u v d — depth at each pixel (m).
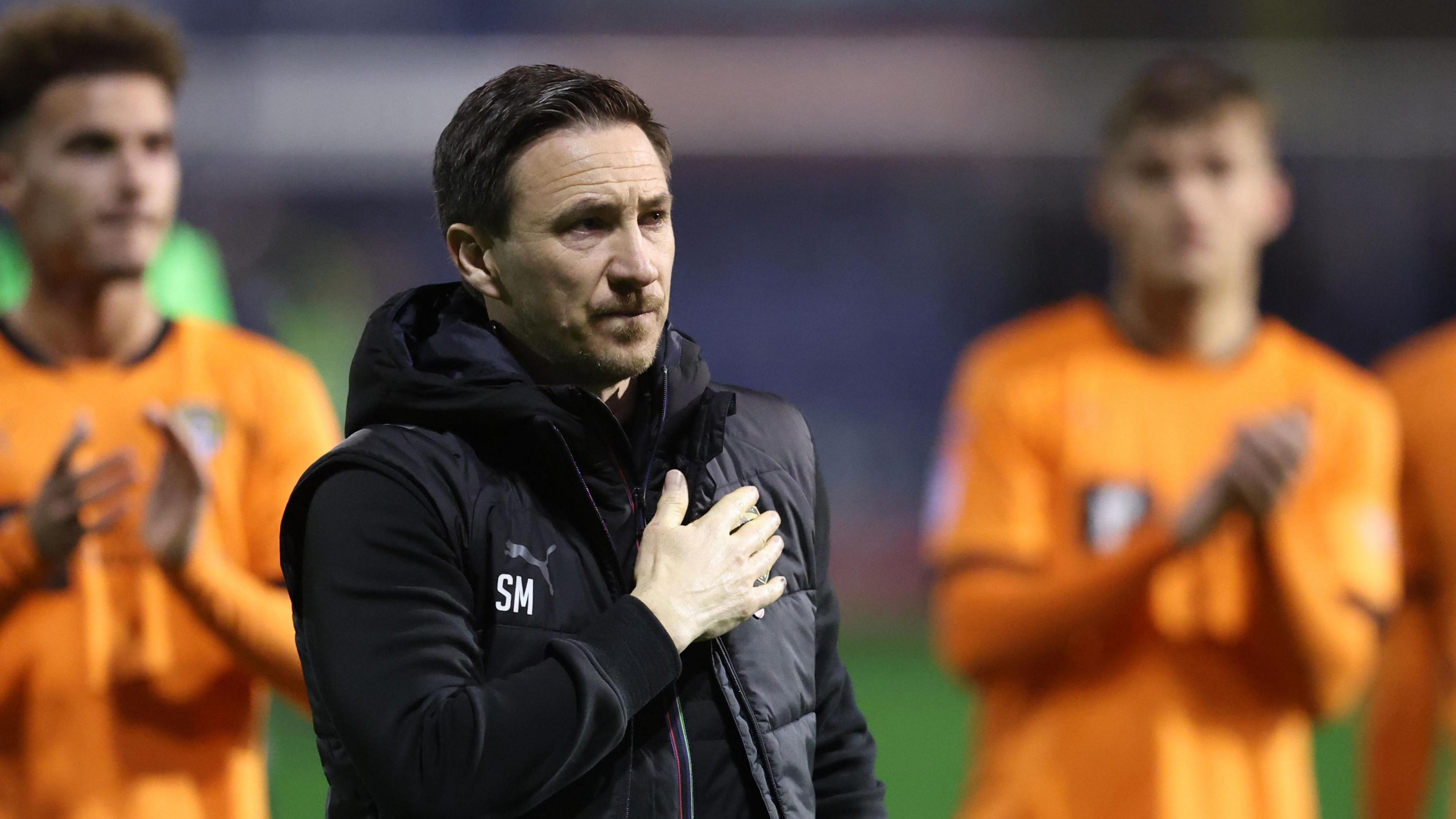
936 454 51.97
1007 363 11.67
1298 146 55.19
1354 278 55.06
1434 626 12.03
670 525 6.61
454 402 6.44
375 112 57.03
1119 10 58.59
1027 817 10.84
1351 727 29.12
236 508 9.95
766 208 59.38
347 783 6.53
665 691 6.52
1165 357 11.44
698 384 7.01
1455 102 54.91
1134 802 10.62
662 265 6.60
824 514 7.51
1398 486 12.01
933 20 60.62
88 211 9.66
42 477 9.73
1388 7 55.81
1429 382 11.92
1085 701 10.82
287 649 9.20
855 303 58.97
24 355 9.93
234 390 10.08
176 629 9.65
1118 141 11.55
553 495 6.60
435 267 56.53
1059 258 58.19
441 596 6.23
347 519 6.28
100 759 9.45
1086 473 11.20
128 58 9.73
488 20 60.53
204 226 51.94
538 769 5.94
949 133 58.50
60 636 9.47
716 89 59.31
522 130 6.48
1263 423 9.97
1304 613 10.43
